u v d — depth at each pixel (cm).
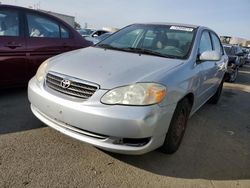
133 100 255
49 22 507
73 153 303
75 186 251
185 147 359
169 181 279
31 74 478
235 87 925
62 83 280
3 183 243
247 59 2352
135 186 263
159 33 399
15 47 447
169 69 299
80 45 548
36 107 305
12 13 454
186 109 334
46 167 273
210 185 282
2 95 472
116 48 378
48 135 336
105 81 265
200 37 398
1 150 292
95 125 255
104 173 276
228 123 486
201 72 365
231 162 337
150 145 267
